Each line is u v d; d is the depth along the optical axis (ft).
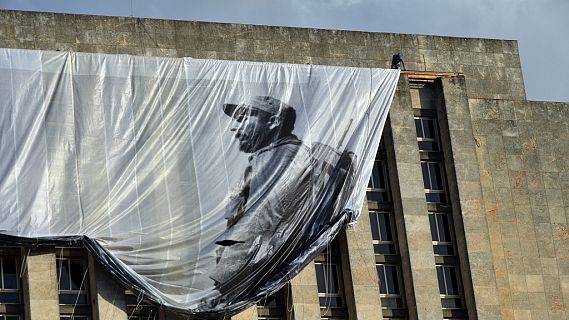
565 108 317.42
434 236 298.76
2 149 271.49
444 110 304.71
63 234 269.64
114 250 272.10
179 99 284.41
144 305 275.80
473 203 299.99
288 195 283.79
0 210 267.80
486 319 293.23
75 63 280.31
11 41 287.69
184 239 276.21
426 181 301.84
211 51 299.79
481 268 296.10
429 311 289.53
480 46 321.11
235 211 280.51
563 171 312.29
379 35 312.91
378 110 295.07
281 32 305.73
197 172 280.92
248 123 286.87
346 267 288.30
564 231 307.78
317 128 289.33
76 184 273.33
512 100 314.14
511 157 309.42
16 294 270.87
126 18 296.30
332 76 294.25
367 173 289.94
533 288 301.63
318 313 282.77
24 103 274.98
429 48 316.40
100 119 278.46
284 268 280.10
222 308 274.36
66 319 271.28
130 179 276.62
